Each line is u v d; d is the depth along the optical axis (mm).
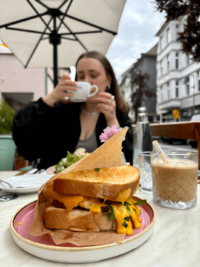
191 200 815
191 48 2838
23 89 10273
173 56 19828
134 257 488
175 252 507
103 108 1723
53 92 1812
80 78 2125
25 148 1985
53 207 628
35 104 1922
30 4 2162
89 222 587
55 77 2568
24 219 681
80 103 2254
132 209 636
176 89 20047
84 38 2768
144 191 1071
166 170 815
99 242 519
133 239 497
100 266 454
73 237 554
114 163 710
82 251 454
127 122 2133
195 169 812
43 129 1974
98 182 598
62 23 2463
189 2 2492
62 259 458
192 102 17750
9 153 2428
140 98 20078
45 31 2494
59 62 3105
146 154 1133
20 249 526
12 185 1068
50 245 497
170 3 2510
